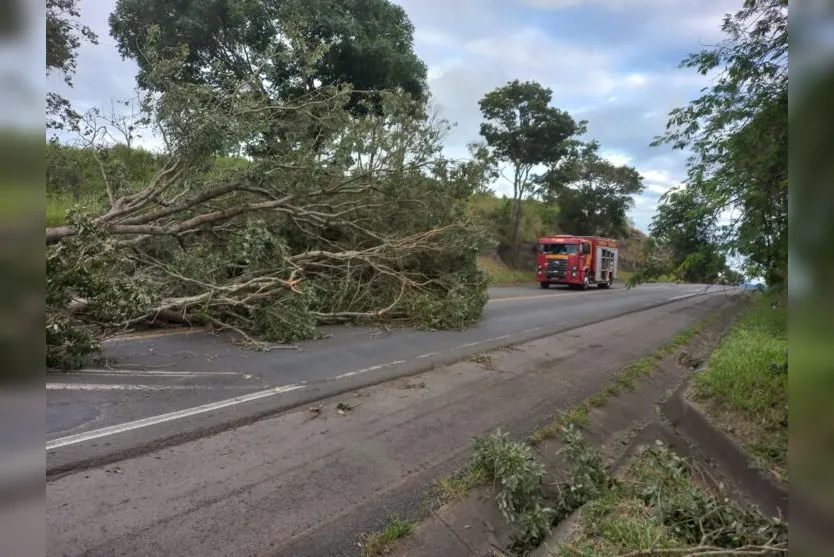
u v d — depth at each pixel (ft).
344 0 63.62
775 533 10.05
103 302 21.50
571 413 19.02
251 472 13.03
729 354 26.13
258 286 28.48
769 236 14.47
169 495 11.68
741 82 14.69
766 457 14.79
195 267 29.40
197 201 31.32
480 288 39.99
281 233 35.99
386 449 14.99
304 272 33.58
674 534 10.69
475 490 12.97
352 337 30.40
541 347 30.71
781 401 18.35
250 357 24.11
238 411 16.97
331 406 18.07
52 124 30.25
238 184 31.96
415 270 38.81
